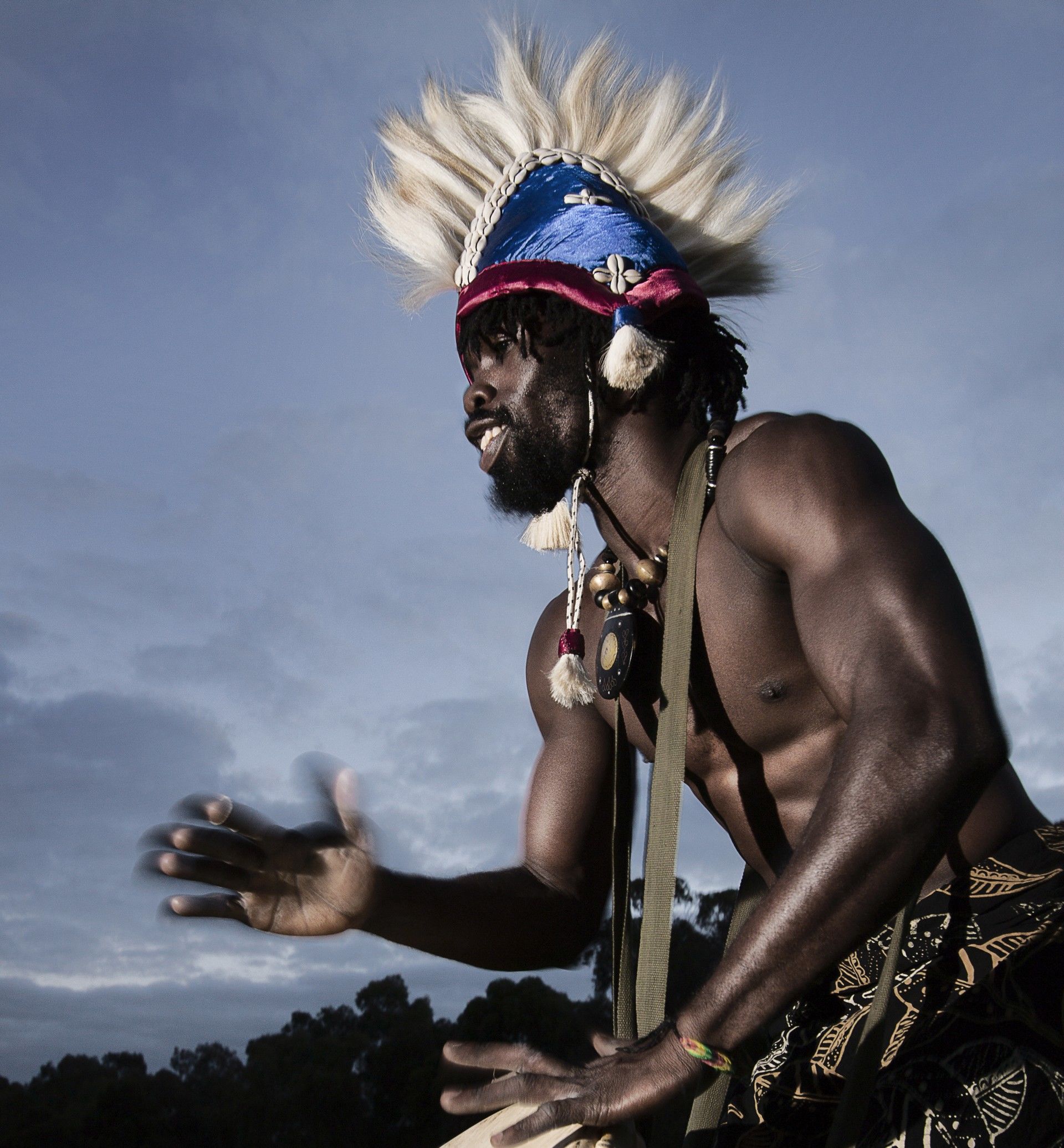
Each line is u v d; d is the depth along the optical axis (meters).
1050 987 1.30
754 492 1.44
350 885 1.49
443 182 2.06
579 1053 1.61
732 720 1.62
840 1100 1.40
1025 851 1.44
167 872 1.43
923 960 1.43
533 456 1.78
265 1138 15.44
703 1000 1.22
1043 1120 1.23
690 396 1.74
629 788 1.91
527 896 1.92
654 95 2.06
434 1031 16.19
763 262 2.05
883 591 1.24
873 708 1.18
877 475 1.38
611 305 1.75
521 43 2.12
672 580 1.58
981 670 1.19
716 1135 1.56
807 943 1.16
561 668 1.81
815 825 1.17
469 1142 1.46
